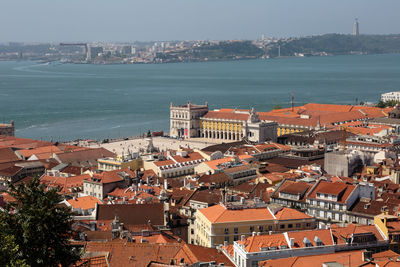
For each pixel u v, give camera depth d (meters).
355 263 144.12
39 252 108.25
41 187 114.00
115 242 153.50
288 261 146.88
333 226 176.38
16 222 110.12
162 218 198.00
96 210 198.25
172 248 147.00
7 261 99.62
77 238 163.00
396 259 149.50
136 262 140.38
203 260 147.50
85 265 114.62
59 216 112.62
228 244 185.62
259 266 147.88
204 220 192.88
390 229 171.62
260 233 180.38
